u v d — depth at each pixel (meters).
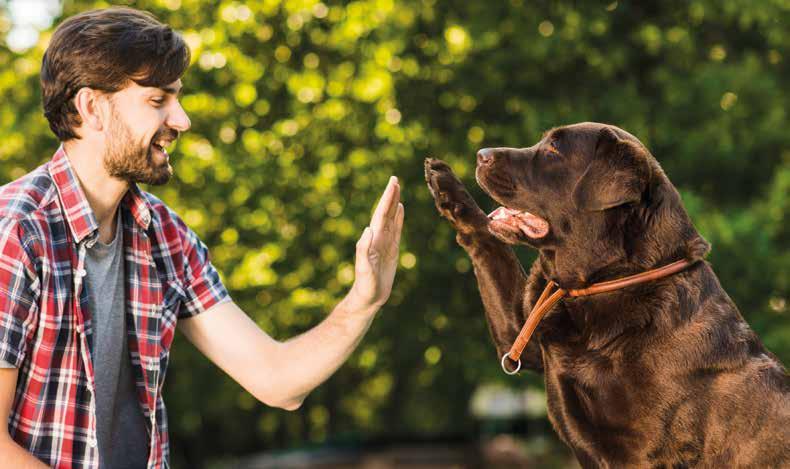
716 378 2.95
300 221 10.15
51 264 2.68
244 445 18.61
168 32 2.86
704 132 9.48
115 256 2.94
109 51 2.75
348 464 13.80
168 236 3.10
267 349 3.15
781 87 9.93
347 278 9.79
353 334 3.07
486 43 9.45
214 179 9.95
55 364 2.70
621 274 3.11
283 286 10.35
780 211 9.25
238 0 9.65
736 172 10.00
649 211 3.10
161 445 2.93
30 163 10.60
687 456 2.96
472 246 3.50
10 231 2.61
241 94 9.74
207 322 3.18
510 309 3.45
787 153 9.92
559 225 3.21
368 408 19.81
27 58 10.32
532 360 3.42
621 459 3.10
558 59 9.51
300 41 10.30
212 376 12.73
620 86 9.77
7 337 2.55
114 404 2.88
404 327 10.52
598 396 3.06
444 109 10.29
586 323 3.13
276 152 10.16
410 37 9.81
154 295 2.96
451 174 3.51
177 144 9.79
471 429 16.25
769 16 9.24
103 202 2.92
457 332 10.52
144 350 2.93
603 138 3.15
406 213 9.90
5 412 2.56
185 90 9.72
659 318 3.01
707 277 3.12
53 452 2.67
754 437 2.90
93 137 2.83
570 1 9.58
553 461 15.37
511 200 3.31
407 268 9.82
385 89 9.67
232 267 9.98
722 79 9.49
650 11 10.12
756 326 9.02
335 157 10.12
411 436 14.77
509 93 10.02
